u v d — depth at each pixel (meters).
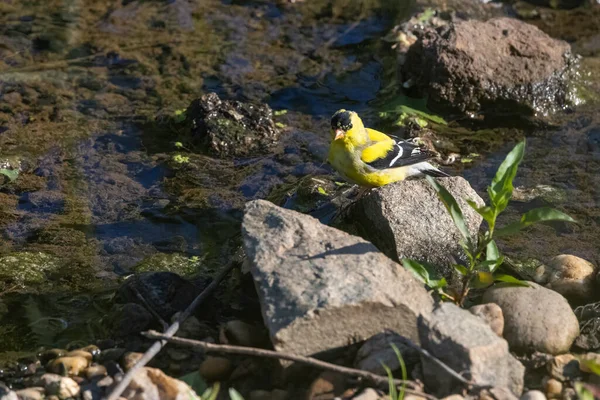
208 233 7.54
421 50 10.16
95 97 9.92
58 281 6.78
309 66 10.83
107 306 6.45
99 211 7.83
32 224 7.57
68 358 5.59
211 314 6.17
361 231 7.09
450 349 5.04
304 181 8.30
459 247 6.57
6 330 6.16
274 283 5.36
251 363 5.48
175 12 12.00
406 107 9.84
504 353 5.07
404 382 4.82
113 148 8.94
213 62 10.81
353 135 7.86
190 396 4.97
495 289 5.98
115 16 11.84
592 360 5.33
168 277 6.31
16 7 11.93
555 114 9.95
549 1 12.46
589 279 6.54
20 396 5.23
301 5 12.30
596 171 8.61
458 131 9.56
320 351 5.23
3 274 6.82
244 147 8.98
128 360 5.53
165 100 9.91
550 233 7.50
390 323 5.29
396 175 8.03
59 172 8.45
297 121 9.66
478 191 8.27
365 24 11.85
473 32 10.06
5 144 8.87
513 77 9.86
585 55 11.04
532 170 8.66
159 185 8.30
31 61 10.65
